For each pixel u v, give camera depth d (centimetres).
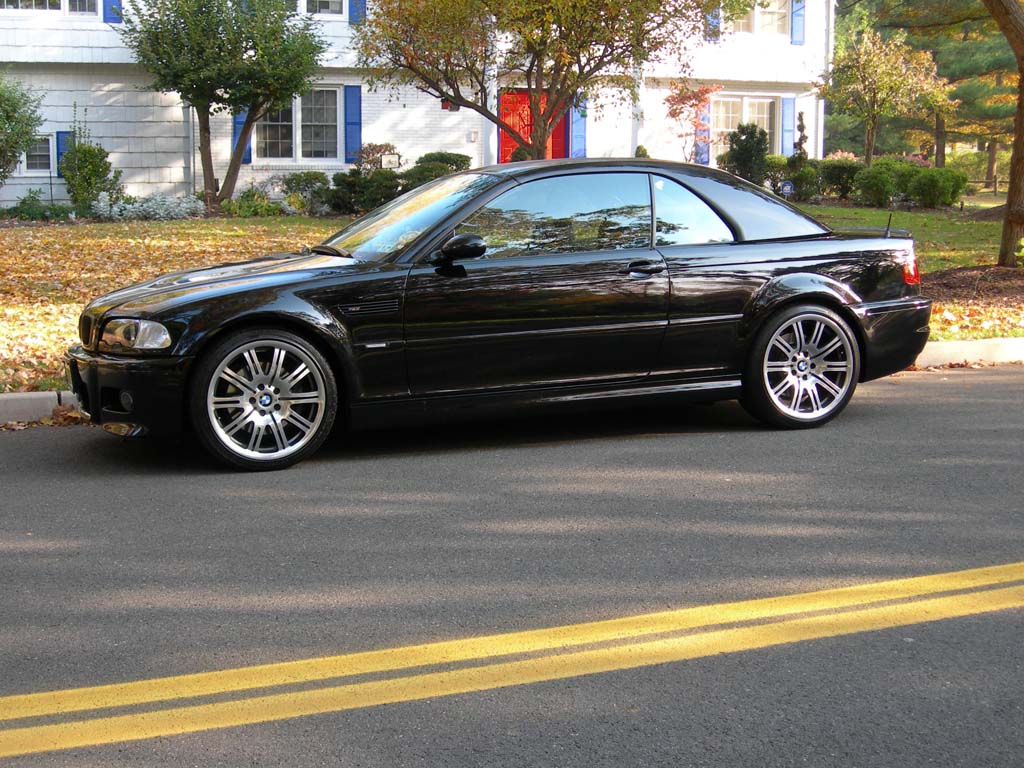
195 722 302
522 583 406
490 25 1379
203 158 2128
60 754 285
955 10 1453
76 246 1515
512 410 605
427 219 607
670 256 626
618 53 1398
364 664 338
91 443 634
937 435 641
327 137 2319
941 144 4766
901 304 675
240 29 2016
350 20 2255
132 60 2136
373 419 584
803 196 2536
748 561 429
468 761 281
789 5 2650
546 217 612
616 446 622
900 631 362
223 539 459
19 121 1988
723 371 643
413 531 469
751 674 331
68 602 389
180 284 586
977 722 302
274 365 563
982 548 443
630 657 342
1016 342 913
